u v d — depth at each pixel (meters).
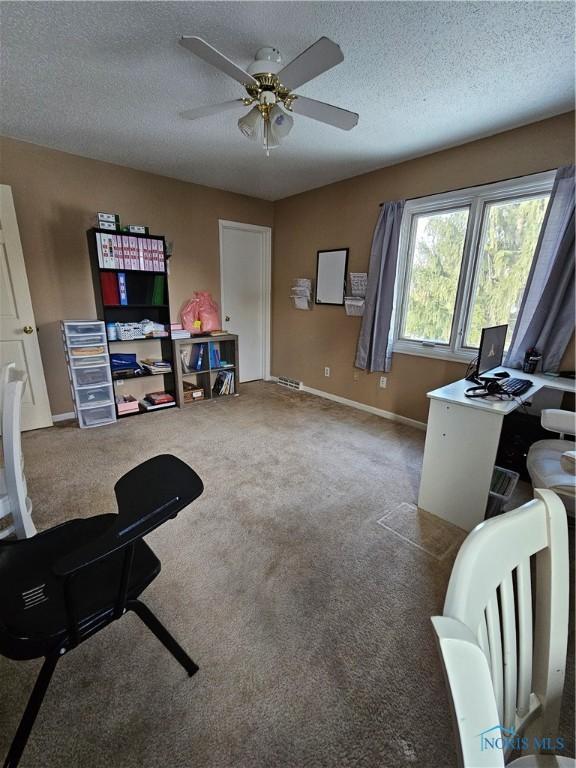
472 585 0.50
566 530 0.63
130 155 3.08
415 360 3.34
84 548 0.80
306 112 1.86
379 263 3.35
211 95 2.12
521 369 2.59
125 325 3.38
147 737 1.01
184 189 3.79
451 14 1.46
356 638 1.32
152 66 1.85
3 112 2.34
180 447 2.87
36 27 1.56
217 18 1.52
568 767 0.58
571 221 2.23
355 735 1.02
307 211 4.11
